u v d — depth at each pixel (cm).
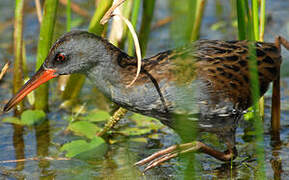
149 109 852
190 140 900
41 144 996
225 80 843
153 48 1360
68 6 1016
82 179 875
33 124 1067
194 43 879
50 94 1189
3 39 1397
